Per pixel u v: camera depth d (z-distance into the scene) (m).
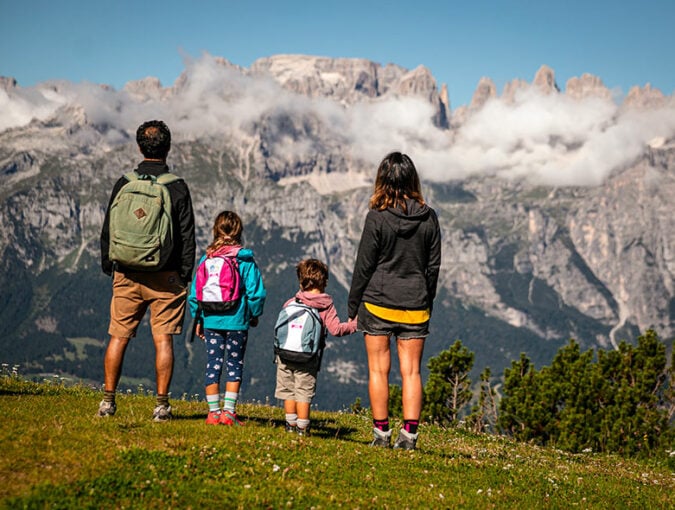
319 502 8.52
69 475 8.25
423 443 15.34
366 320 11.70
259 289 12.08
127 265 11.17
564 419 27.11
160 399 12.05
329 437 13.49
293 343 12.28
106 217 11.44
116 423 10.87
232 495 8.34
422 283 11.56
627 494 12.09
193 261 11.61
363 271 11.50
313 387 12.74
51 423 10.55
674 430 24.75
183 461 9.13
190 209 11.59
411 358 11.92
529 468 13.05
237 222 12.30
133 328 11.91
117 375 11.97
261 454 10.06
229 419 12.08
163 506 7.77
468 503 9.23
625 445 24.77
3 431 9.65
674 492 13.51
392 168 11.43
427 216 11.48
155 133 11.64
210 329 12.09
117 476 8.37
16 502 7.36
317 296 12.48
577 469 14.84
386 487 9.57
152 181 11.33
